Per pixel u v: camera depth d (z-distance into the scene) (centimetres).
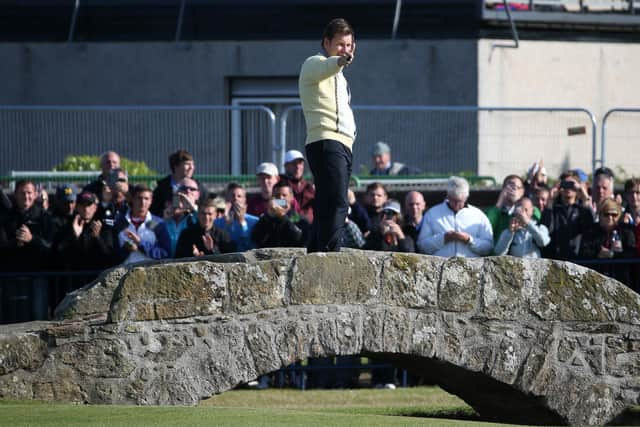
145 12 7875
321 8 7750
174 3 7869
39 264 4206
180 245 4134
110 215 4269
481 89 7600
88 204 4184
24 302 4028
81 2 7931
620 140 5553
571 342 3419
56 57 7844
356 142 5709
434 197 5359
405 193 5353
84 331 3164
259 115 5506
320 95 3139
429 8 7700
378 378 4425
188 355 3183
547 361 3397
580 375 3425
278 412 2928
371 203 4578
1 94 7875
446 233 4191
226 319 3200
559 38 7831
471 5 7644
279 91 7806
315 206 3238
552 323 3406
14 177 5388
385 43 7625
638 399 3466
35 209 4288
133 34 7856
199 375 3183
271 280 3219
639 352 3469
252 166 5525
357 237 4247
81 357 3159
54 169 5631
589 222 4397
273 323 3212
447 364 3338
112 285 3475
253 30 7781
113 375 3159
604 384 3444
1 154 5631
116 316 3161
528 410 3559
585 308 3431
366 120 5691
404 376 4456
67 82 7844
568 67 7850
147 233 4228
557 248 4347
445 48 7600
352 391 4288
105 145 5688
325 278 3234
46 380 3147
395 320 3278
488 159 5597
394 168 5519
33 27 7906
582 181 4838
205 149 5597
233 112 5547
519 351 3378
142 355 3167
